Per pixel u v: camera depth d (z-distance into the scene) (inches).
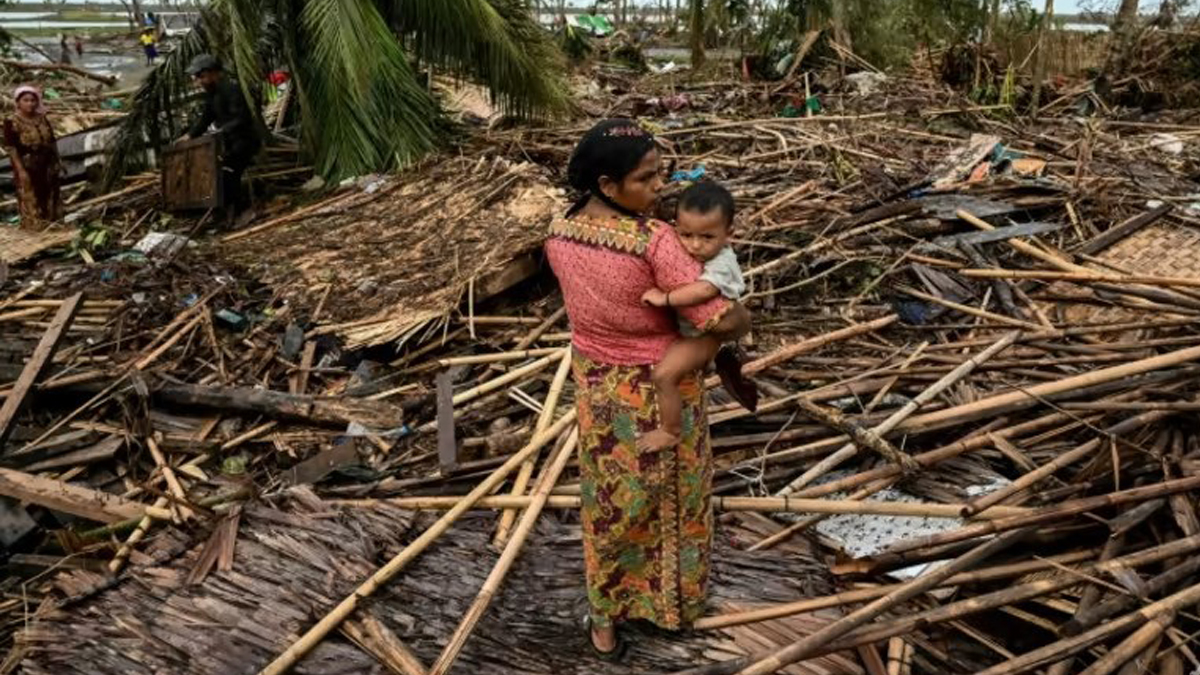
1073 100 448.5
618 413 93.7
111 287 223.6
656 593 105.3
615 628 110.0
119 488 160.6
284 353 194.2
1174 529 120.0
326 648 110.4
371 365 189.8
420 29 313.3
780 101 432.5
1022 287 197.5
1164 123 394.0
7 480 149.2
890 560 116.3
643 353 91.7
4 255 250.2
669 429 92.0
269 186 299.1
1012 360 162.9
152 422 173.6
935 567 119.3
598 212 89.0
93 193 324.2
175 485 152.5
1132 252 210.1
